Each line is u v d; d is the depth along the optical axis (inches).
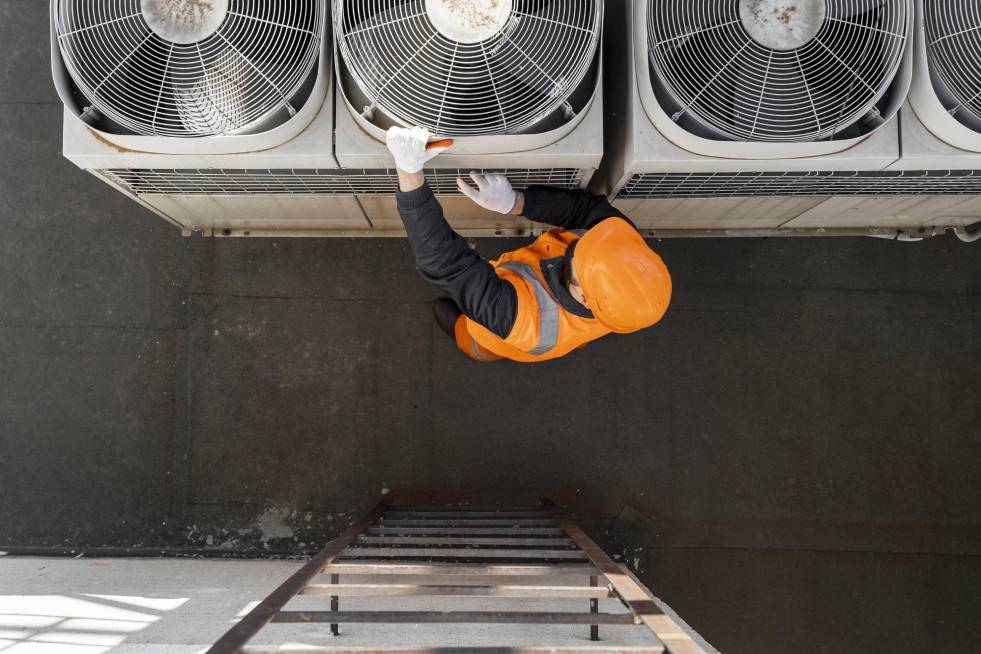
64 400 190.1
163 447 190.1
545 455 191.5
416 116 112.0
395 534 149.1
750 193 140.3
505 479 190.9
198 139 113.3
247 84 111.6
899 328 196.4
